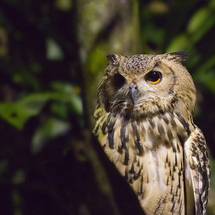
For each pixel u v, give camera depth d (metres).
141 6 12.47
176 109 8.55
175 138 8.38
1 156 10.53
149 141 8.20
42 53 12.88
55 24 12.95
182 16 11.62
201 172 8.77
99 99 8.43
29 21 12.58
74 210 6.23
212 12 11.79
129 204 6.43
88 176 6.16
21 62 12.68
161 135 8.23
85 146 6.18
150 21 12.94
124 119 8.32
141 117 8.32
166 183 8.21
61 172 6.56
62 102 11.41
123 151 8.16
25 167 10.51
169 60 8.63
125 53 7.66
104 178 6.15
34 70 12.73
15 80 12.23
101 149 6.16
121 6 7.39
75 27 7.43
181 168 8.39
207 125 12.67
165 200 8.27
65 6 13.03
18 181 11.23
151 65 8.33
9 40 12.86
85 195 6.16
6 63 11.51
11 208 11.80
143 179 8.16
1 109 9.90
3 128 10.57
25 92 12.22
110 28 7.36
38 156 10.42
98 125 8.35
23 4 12.59
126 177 8.19
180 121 8.51
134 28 7.53
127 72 8.26
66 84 12.32
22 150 10.52
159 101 8.37
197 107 12.88
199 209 8.85
